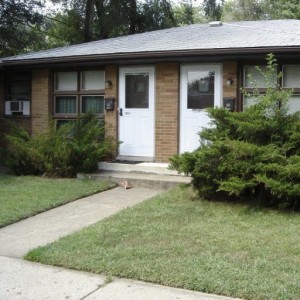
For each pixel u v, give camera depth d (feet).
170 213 21.99
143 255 16.17
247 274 14.25
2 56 67.92
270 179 21.65
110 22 80.89
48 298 13.34
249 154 22.66
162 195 26.08
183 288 13.73
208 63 32.07
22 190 27.45
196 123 32.53
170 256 16.03
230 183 22.17
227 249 16.69
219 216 21.40
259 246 16.98
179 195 25.72
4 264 16.12
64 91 37.37
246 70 31.19
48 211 23.48
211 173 23.67
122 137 34.99
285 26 39.09
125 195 27.22
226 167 23.09
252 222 20.35
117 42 38.88
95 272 15.11
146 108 34.14
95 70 36.19
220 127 24.98
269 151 22.70
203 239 17.88
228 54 29.55
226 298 13.00
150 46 33.55
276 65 28.09
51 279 14.70
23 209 23.06
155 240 17.90
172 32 41.39
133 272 14.70
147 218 21.21
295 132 23.09
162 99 33.30
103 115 36.14
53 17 83.51
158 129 33.58
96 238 18.26
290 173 21.47
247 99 31.01
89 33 82.28
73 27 85.15
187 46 31.37
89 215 22.65
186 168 24.17
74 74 37.14
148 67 33.88
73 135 33.88
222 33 37.06
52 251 16.89
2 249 17.78
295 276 14.07
